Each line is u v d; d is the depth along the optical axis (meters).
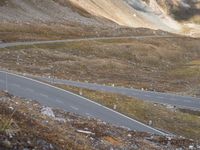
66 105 40.72
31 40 107.88
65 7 164.38
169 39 155.75
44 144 16.50
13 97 33.47
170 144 29.11
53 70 78.88
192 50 149.75
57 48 106.94
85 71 87.56
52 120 25.09
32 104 32.44
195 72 105.88
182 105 61.72
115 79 84.62
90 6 194.38
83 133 24.27
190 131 45.22
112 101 48.28
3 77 50.06
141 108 48.88
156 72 106.56
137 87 77.62
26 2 144.88
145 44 132.00
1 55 82.38
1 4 133.75
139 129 38.69
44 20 139.25
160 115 48.47
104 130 27.50
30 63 81.31
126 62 111.44
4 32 107.94
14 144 15.21
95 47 115.75
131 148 24.48
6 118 17.19
